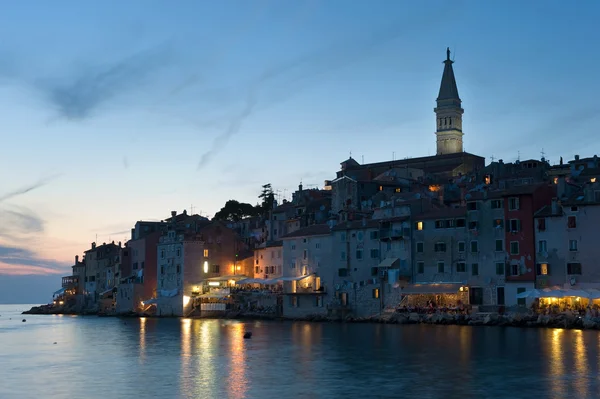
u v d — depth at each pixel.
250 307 181.38
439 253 140.75
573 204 124.56
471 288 135.62
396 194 171.12
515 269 130.12
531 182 161.88
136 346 102.06
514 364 73.56
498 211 133.00
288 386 63.41
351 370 72.19
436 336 105.19
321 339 105.81
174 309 194.62
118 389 63.28
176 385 64.75
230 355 86.75
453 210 141.50
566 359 76.44
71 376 71.75
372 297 149.50
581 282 122.81
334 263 159.12
